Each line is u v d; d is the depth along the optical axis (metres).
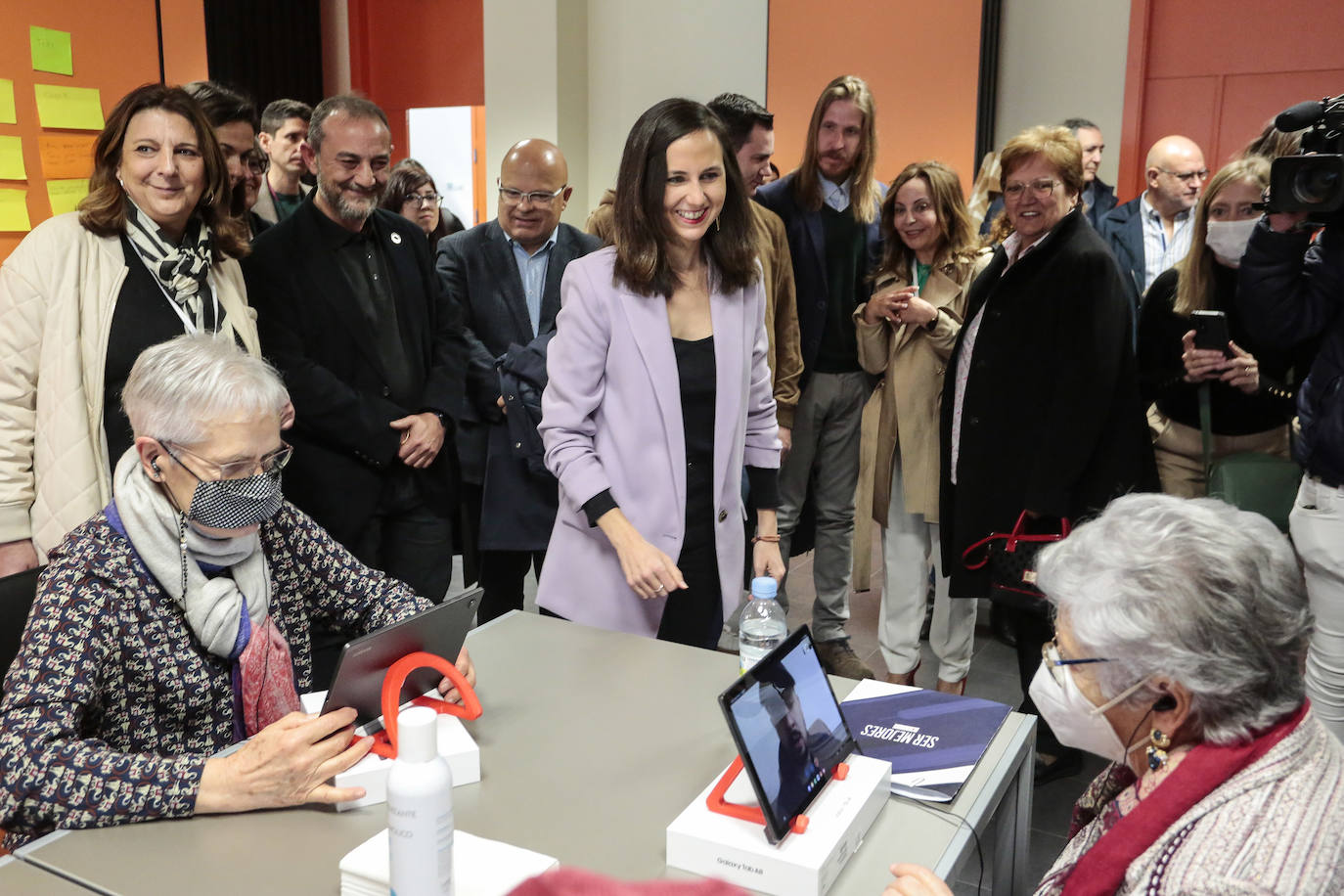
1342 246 2.24
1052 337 2.59
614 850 1.22
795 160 5.62
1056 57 5.00
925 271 3.01
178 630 1.46
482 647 1.83
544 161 3.04
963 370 2.78
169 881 1.15
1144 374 2.86
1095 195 4.47
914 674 3.23
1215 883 0.90
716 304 2.06
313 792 1.28
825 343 3.25
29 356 2.07
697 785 1.37
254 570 1.54
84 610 1.36
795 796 1.21
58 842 1.22
